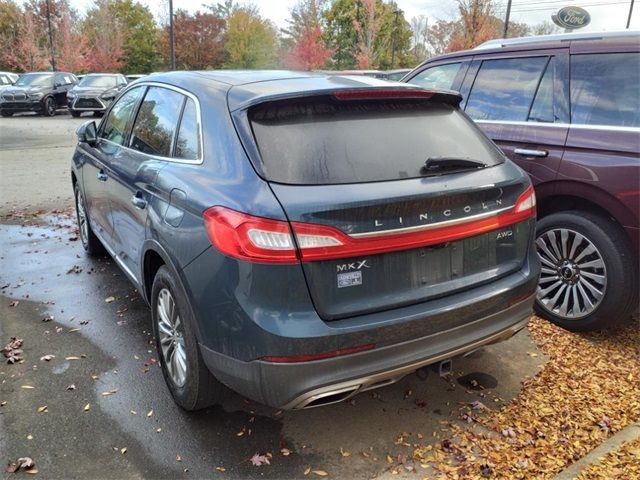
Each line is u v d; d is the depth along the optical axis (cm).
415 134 283
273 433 292
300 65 3550
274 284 232
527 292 300
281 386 237
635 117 369
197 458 273
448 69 507
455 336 269
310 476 262
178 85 337
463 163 276
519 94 440
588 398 324
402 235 248
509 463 270
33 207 765
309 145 254
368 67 3497
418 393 330
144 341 386
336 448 281
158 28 4569
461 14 2789
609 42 397
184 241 267
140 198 334
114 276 507
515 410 313
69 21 3838
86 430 291
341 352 237
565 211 404
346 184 246
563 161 393
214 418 303
